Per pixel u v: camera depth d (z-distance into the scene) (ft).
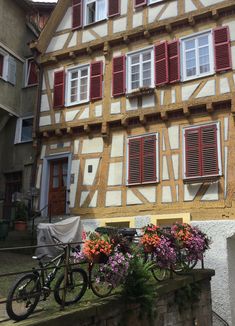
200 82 41.98
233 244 39.19
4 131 58.49
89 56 50.37
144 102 44.73
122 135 45.78
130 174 44.09
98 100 47.88
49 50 53.16
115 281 20.08
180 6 44.75
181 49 44.11
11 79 57.21
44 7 64.08
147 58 46.16
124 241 21.90
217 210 38.70
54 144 50.42
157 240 24.00
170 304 24.88
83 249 20.48
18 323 16.66
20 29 60.18
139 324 21.76
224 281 37.04
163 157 42.63
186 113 41.78
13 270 31.48
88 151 47.55
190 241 27.50
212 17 42.75
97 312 19.26
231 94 40.04
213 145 40.22
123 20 48.32
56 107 50.70
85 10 51.83
